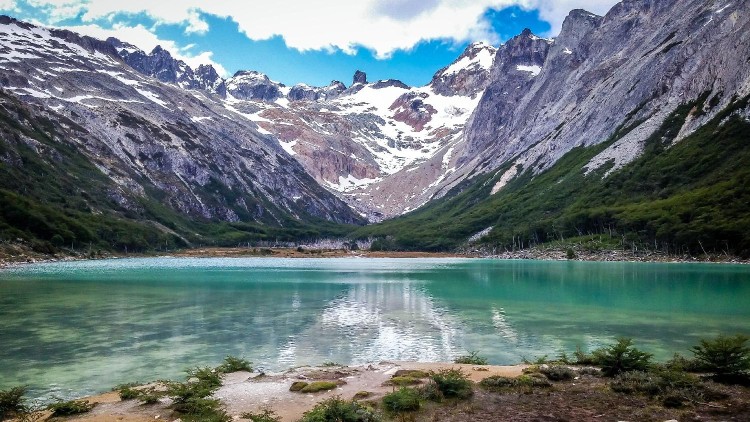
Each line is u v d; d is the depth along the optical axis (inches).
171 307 2539.4
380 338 1743.4
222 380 1088.2
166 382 1103.6
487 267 6264.8
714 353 914.1
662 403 778.2
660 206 7588.6
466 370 1122.7
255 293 3235.7
